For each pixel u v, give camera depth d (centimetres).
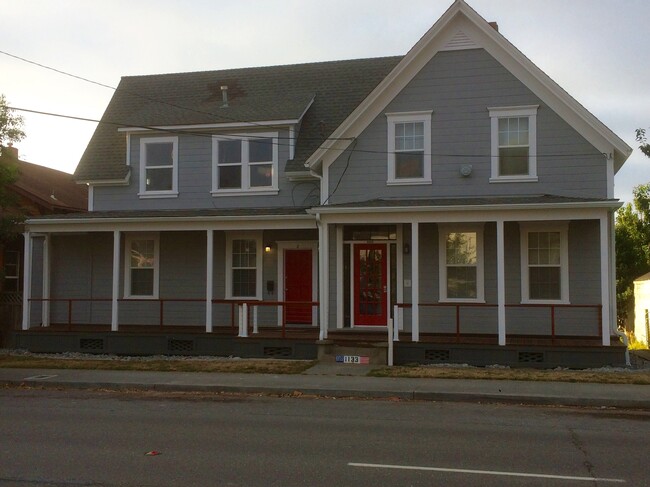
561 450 827
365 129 1819
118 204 2091
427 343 1614
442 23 1748
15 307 2167
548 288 1712
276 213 1792
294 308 1959
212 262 1880
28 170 2636
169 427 967
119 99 2342
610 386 1296
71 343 1897
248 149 2006
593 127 1680
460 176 1761
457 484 674
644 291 2684
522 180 1723
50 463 754
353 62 2311
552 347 1552
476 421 1025
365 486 665
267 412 1103
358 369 1527
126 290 2061
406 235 1803
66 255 2120
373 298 1833
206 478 692
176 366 1596
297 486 665
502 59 1742
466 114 1762
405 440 880
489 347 1577
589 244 1692
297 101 2062
